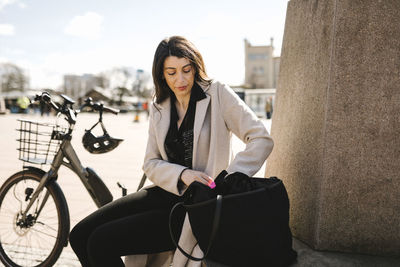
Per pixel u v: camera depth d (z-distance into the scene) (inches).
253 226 51.2
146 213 63.2
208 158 64.3
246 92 1028.5
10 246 99.5
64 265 91.0
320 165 67.2
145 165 68.9
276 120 88.4
